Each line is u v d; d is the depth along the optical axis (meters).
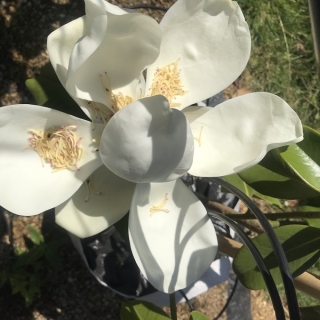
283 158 0.40
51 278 0.64
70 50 0.32
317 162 0.42
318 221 0.45
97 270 0.58
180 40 0.37
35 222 0.64
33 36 0.66
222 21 0.36
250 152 0.36
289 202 0.80
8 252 0.62
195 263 0.37
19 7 0.66
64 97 0.44
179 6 0.35
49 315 0.64
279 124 0.35
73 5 0.68
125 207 0.38
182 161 0.30
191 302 0.70
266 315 0.77
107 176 0.38
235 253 0.48
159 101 0.27
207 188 0.62
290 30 0.82
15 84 0.65
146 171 0.30
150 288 0.59
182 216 0.38
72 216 0.37
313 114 0.84
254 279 0.43
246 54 0.36
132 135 0.29
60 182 0.35
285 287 0.31
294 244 0.43
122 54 0.35
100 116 0.36
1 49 0.64
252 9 0.79
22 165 0.34
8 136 0.34
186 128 0.29
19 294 0.63
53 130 0.35
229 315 0.72
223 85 0.38
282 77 0.82
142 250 0.36
